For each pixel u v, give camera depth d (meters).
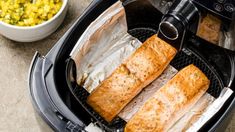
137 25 0.79
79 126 0.64
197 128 0.65
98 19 0.70
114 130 0.73
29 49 0.88
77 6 0.92
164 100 0.70
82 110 0.72
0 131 0.83
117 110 0.72
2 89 0.86
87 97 0.74
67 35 0.69
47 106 0.65
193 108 0.73
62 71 0.70
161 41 0.74
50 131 0.70
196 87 0.72
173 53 0.74
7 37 0.87
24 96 0.85
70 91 0.71
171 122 0.70
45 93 0.66
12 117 0.84
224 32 0.65
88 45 0.71
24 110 0.85
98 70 0.76
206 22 0.65
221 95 0.68
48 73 0.67
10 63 0.88
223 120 0.65
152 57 0.73
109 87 0.72
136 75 0.73
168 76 0.76
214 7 0.62
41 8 0.84
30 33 0.83
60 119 0.64
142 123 0.69
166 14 0.67
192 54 0.78
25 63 0.88
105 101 0.72
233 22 0.62
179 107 0.70
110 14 0.71
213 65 0.77
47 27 0.83
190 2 0.64
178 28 0.66
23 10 0.84
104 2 0.71
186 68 0.73
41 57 0.68
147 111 0.70
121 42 0.78
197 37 0.74
